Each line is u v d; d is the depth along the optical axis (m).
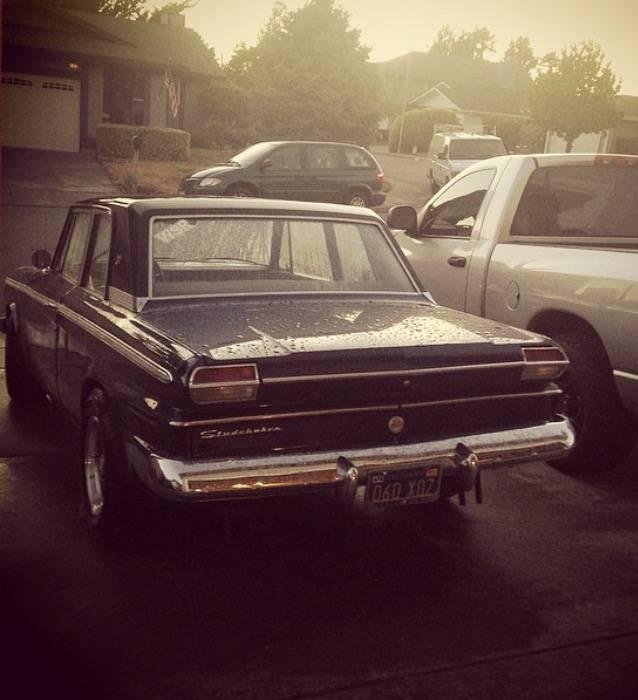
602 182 6.00
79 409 4.41
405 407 3.60
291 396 3.39
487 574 3.84
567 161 5.88
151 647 3.15
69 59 32.56
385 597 3.60
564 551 4.09
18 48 31.83
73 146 33.25
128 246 4.22
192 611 3.43
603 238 5.95
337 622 3.38
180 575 3.75
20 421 5.93
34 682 2.91
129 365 3.65
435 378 3.60
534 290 5.25
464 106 63.25
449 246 6.20
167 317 3.94
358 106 40.16
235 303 4.18
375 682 2.96
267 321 3.87
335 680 2.97
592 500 4.77
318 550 4.07
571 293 4.96
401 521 4.43
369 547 4.11
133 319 3.93
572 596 3.64
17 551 3.92
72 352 4.53
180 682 2.94
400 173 36.03
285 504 4.63
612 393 4.93
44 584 3.61
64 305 4.76
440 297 6.23
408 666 3.07
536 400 3.90
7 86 32.06
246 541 4.14
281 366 3.33
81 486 4.53
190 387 3.21
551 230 5.90
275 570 3.83
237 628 3.31
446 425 3.72
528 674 3.03
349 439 3.54
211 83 36.91
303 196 19.95
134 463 3.49
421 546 4.13
